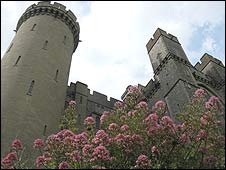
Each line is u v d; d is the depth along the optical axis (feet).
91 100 120.16
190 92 102.78
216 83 122.01
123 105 72.43
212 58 136.05
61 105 92.58
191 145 57.36
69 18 118.42
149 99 120.67
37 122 78.89
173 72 112.98
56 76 96.53
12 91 82.07
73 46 118.01
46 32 106.52
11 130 72.33
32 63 92.53
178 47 130.00
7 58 95.96
